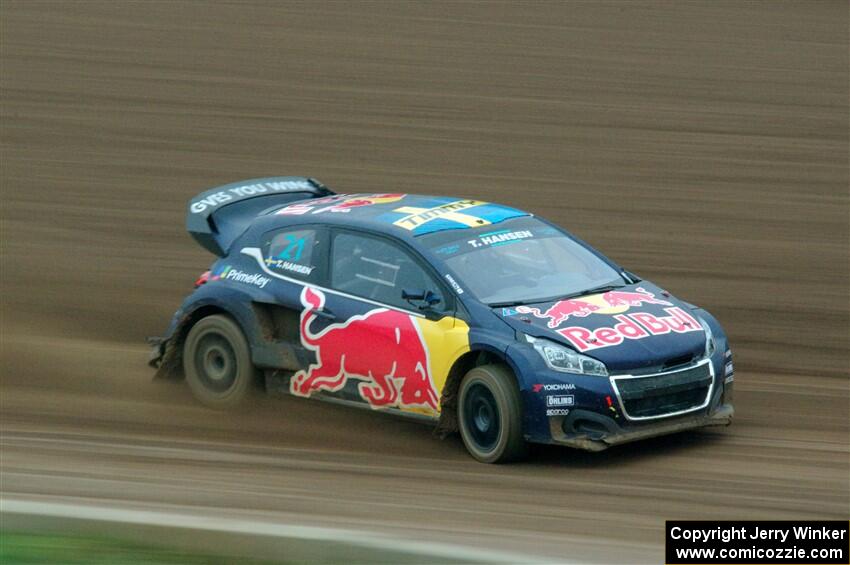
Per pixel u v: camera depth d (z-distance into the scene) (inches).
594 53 2142.0
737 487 680.4
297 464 739.4
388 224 826.8
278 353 845.8
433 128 1748.3
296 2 2549.2
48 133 1764.3
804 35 2220.7
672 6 2469.2
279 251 871.1
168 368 922.7
